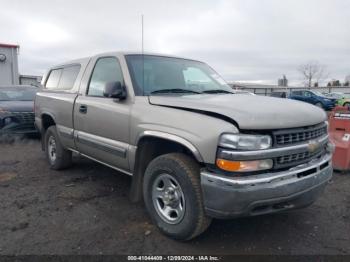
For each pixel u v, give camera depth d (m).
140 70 3.89
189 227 2.96
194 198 2.88
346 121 5.80
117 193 4.48
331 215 3.81
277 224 3.56
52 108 5.36
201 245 3.11
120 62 3.98
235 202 2.63
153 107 3.35
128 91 3.69
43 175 5.35
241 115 2.71
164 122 3.15
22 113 8.26
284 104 3.17
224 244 3.13
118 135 3.77
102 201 4.19
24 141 8.54
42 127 5.92
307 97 28.16
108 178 5.16
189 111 3.03
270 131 2.76
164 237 3.25
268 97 3.62
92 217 3.71
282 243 3.16
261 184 2.65
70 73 5.16
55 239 3.20
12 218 3.67
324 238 3.27
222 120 2.76
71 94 4.84
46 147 5.87
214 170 2.75
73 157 6.43
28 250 3.00
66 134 4.93
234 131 2.66
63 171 5.57
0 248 3.03
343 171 5.56
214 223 3.56
